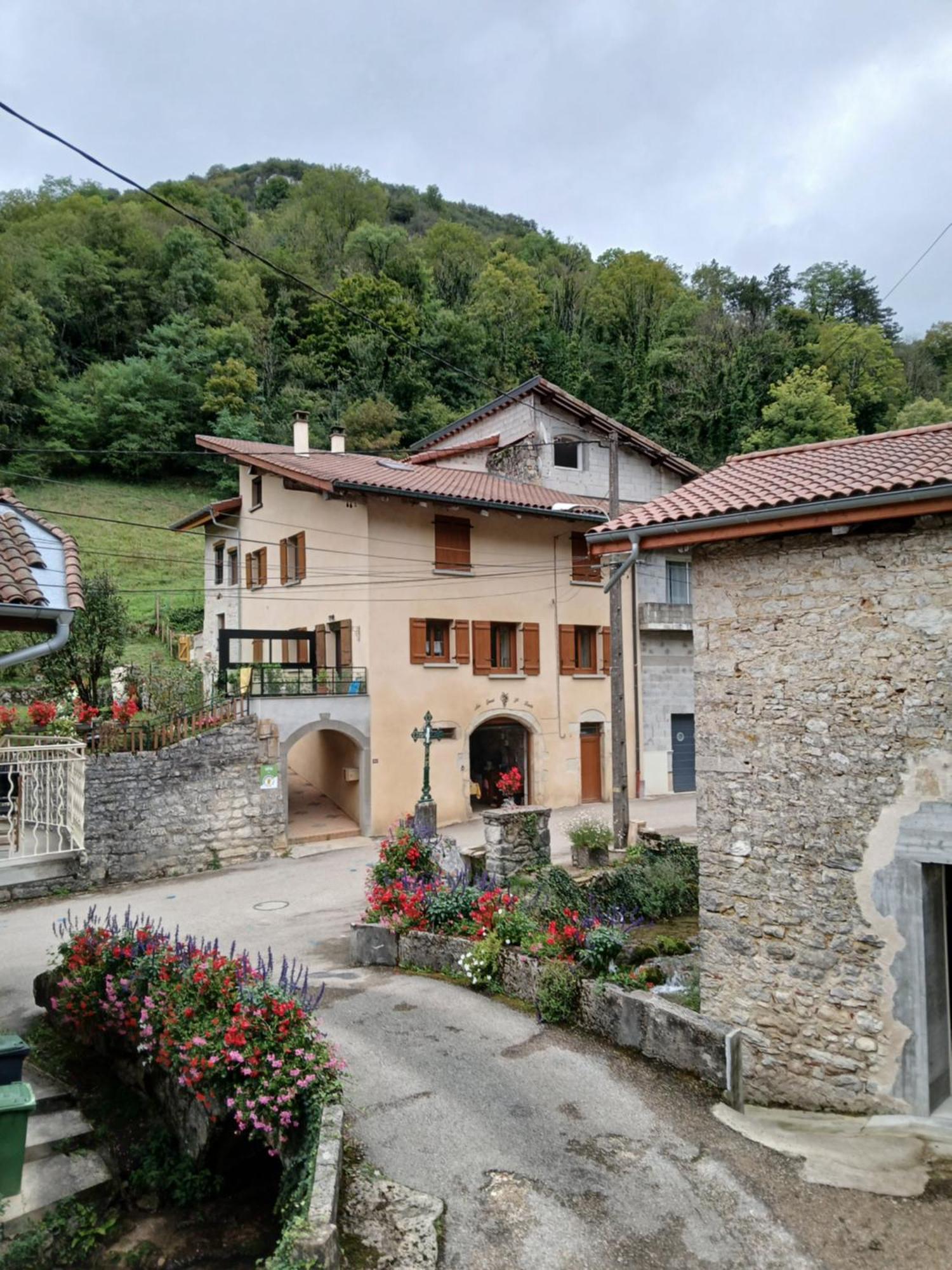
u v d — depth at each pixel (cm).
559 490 2539
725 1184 524
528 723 2141
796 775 710
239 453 2112
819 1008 687
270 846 1698
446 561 2006
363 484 1791
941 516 640
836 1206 502
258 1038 578
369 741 1853
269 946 1102
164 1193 606
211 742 1630
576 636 2295
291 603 2172
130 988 707
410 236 7556
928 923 645
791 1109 691
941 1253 459
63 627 586
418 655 1944
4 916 1272
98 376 4481
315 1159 498
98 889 1457
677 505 788
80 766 1219
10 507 721
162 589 3322
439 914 983
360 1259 450
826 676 698
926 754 643
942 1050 654
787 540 725
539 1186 519
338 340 4597
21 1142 569
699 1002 783
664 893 1180
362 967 999
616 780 1505
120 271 5088
